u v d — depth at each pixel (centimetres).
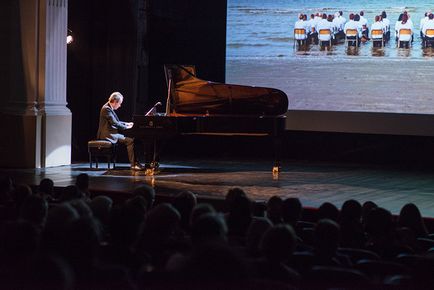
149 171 929
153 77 1273
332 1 1181
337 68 1183
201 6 1259
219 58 1260
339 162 1204
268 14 1220
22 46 1002
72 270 276
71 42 1152
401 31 1141
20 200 501
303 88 1205
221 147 1275
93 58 1183
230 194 493
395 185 890
